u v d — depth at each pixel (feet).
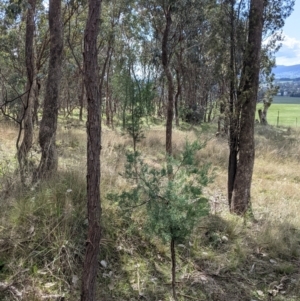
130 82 24.11
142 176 9.34
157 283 10.52
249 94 16.57
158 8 31.71
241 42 16.76
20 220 11.07
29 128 17.94
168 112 25.44
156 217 8.46
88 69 6.23
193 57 61.52
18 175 13.64
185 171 8.86
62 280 9.69
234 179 17.62
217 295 10.38
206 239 13.30
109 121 55.98
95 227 6.78
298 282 11.37
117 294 9.80
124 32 46.06
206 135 36.01
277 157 33.19
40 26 32.76
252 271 11.88
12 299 8.70
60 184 12.92
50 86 15.01
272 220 15.74
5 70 31.60
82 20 34.24
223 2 17.11
